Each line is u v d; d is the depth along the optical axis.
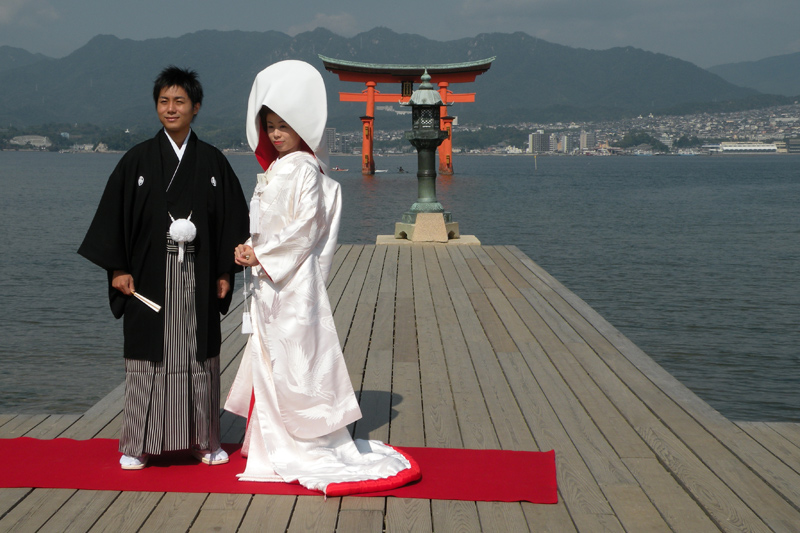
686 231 27.23
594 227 28.83
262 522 2.57
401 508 2.70
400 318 6.14
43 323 11.69
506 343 5.30
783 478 2.96
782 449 3.28
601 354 4.97
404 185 62.78
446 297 7.04
